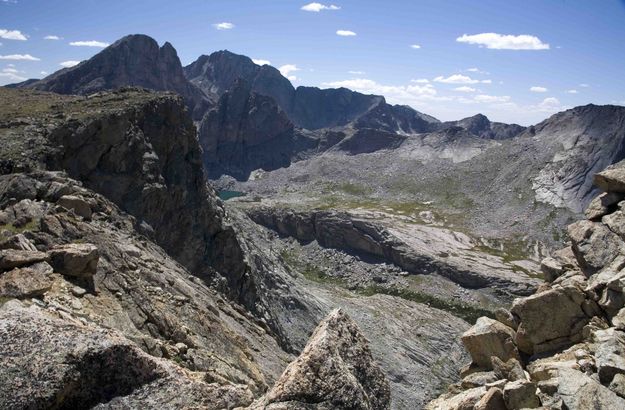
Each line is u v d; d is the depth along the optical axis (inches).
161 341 1179.9
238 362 1428.4
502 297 6786.4
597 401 690.2
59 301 991.6
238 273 3184.1
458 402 848.3
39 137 2313.0
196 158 3221.0
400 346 4916.3
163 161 2960.1
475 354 1051.9
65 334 459.2
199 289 2025.1
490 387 821.2
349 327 542.6
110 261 1411.2
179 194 2925.7
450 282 7253.9
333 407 450.3
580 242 1119.0
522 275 7288.4
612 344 812.6
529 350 1020.5
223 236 3157.0
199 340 1360.7
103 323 1030.4
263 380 1449.3
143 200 2586.1
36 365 425.7
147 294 1350.9
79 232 1439.5
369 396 496.4
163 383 474.9
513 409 732.7
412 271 7682.1
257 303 3272.6
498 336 1027.3
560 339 990.4
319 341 498.6
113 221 1951.3
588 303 986.1
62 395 422.6
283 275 5034.5
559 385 722.2
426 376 4562.0
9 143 2210.9
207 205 3125.0
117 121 2628.0
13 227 1343.5
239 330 1861.5
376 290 7224.4
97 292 1150.3
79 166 2431.1
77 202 1644.9
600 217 1162.6
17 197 1594.5
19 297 932.0
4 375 413.1
